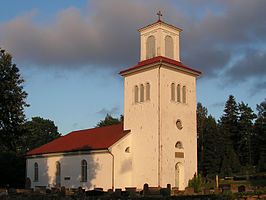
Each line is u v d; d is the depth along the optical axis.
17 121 36.09
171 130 38.41
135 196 26.98
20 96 36.06
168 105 38.72
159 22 41.31
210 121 81.75
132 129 40.41
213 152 74.38
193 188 32.97
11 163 61.44
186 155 39.47
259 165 72.06
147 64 39.34
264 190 27.38
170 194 30.12
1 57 36.16
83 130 54.97
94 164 40.28
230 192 24.19
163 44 41.25
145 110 39.28
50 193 35.50
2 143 37.06
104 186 38.41
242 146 85.31
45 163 49.06
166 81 39.06
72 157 44.06
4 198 29.80
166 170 36.94
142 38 43.16
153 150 37.44
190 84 42.06
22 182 61.47
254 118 85.75
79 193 29.19
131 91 41.62
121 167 38.44
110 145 38.03
